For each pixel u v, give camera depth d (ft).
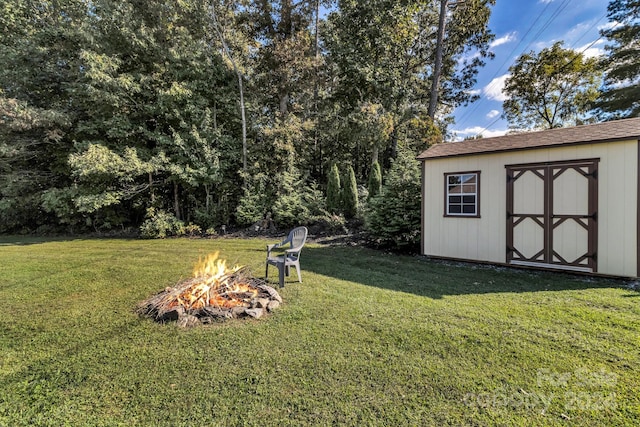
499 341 9.11
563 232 17.39
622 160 15.65
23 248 27.76
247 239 32.37
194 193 41.09
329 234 31.89
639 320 10.58
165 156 36.22
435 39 49.32
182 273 18.01
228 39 40.24
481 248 20.34
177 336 9.59
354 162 52.95
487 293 13.89
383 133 39.81
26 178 37.65
